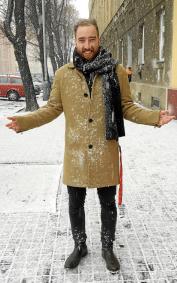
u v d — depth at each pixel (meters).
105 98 2.88
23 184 5.36
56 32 37.91
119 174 3.19
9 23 15.19
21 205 4.59
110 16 31.67
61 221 4.16
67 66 2.99
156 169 6.12
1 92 24.36
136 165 6.37
